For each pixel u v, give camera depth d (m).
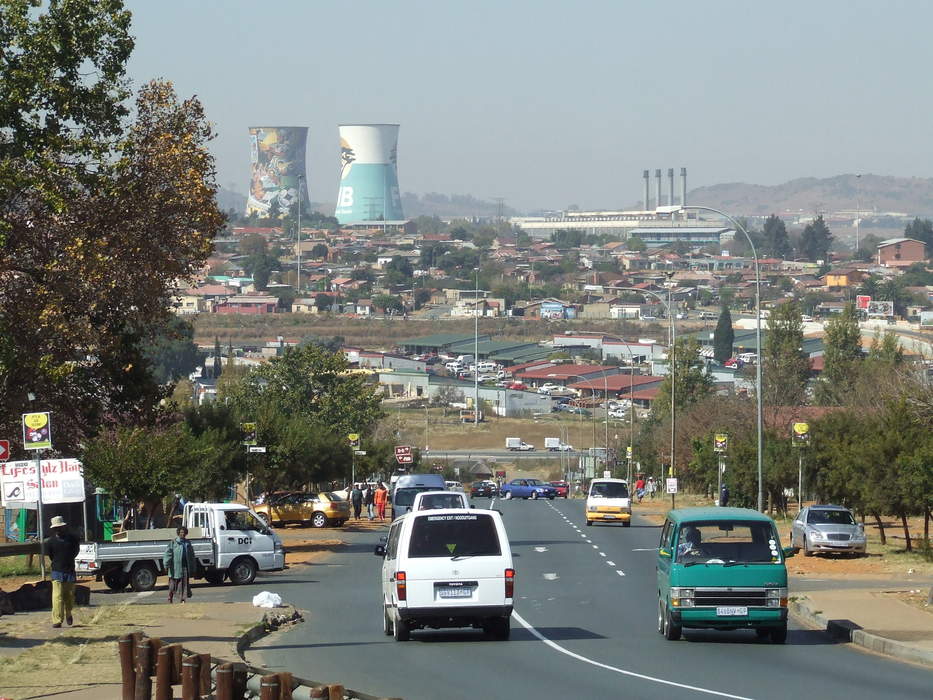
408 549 68.12
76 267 99.50
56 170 98.44
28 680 52.41
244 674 44.31
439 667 59.19
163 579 111.06
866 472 133.62
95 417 117.56
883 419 143.88
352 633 73.81
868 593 92.12
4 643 64.88
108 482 124.12
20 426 108.94
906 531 133.25
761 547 69.06
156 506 130.88
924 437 130.75
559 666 59.56
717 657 63.19
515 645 67.94
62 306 102.44
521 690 51.97
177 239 105.56
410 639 70.50
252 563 108.12
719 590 68.19
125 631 69.50
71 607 71.94
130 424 124.06
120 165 103.44
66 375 104.62
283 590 102.06
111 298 105.06
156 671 47.19
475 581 68.00
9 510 138.00
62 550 71.31
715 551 69.00
